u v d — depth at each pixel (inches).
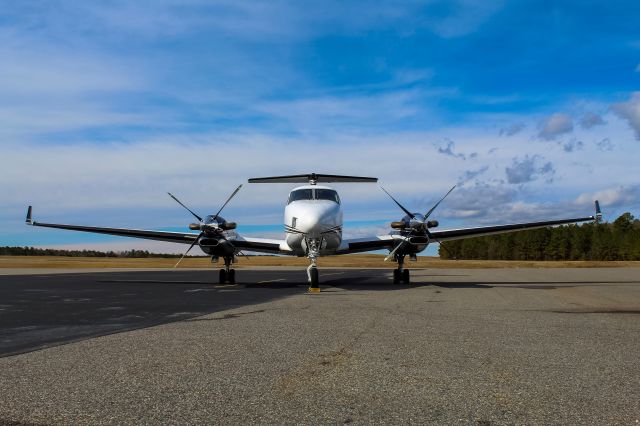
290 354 254.5
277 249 828.0
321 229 716.0
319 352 259.4
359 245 844.0
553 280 999.6
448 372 218.4
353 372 218.5
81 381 203.2
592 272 1482.5
